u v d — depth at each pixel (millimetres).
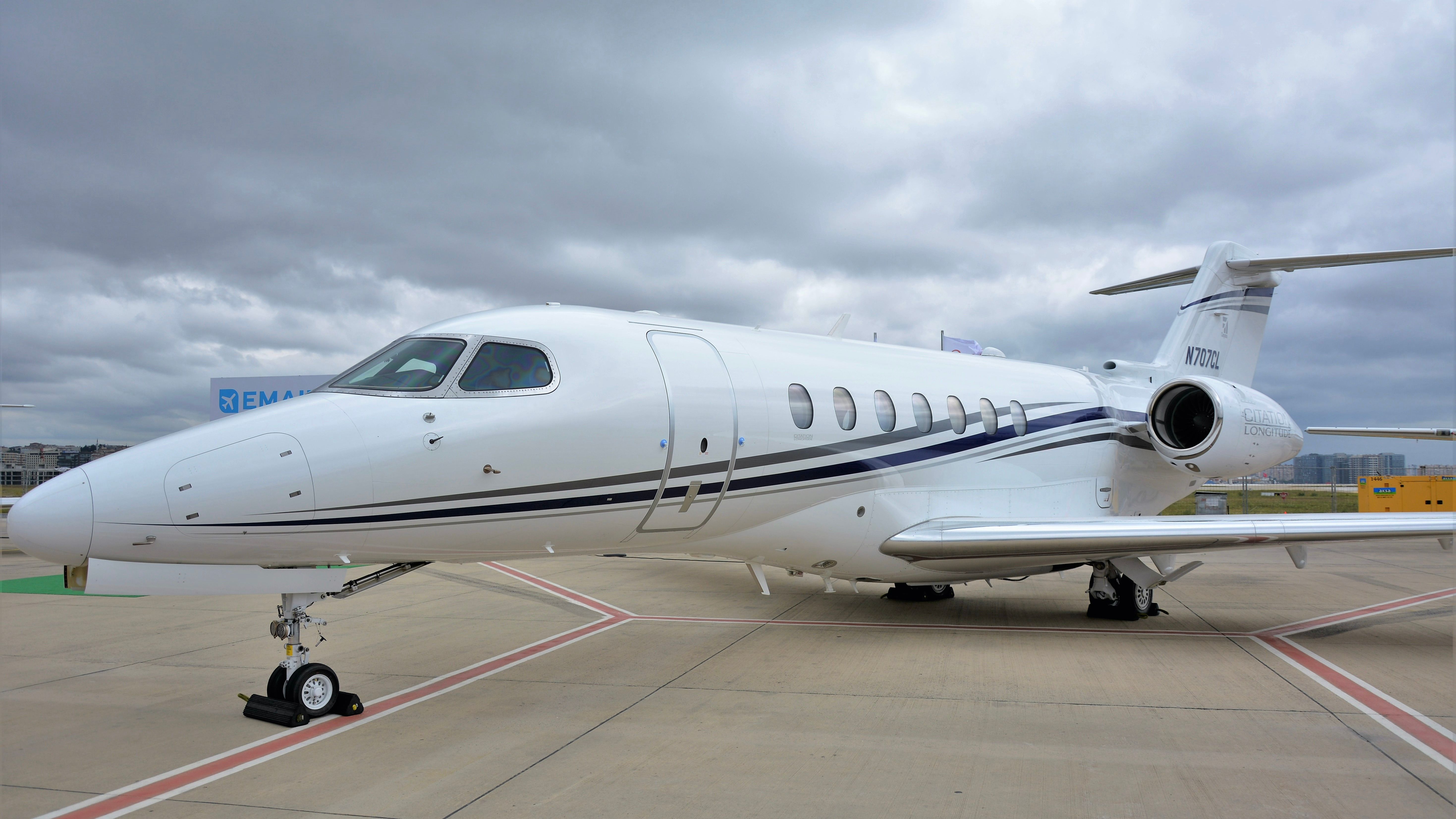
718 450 7738
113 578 5578
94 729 5980
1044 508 10852
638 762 5203
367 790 4762
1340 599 12227
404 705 6559
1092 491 11555
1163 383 13039
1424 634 9422
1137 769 5004
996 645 8781
